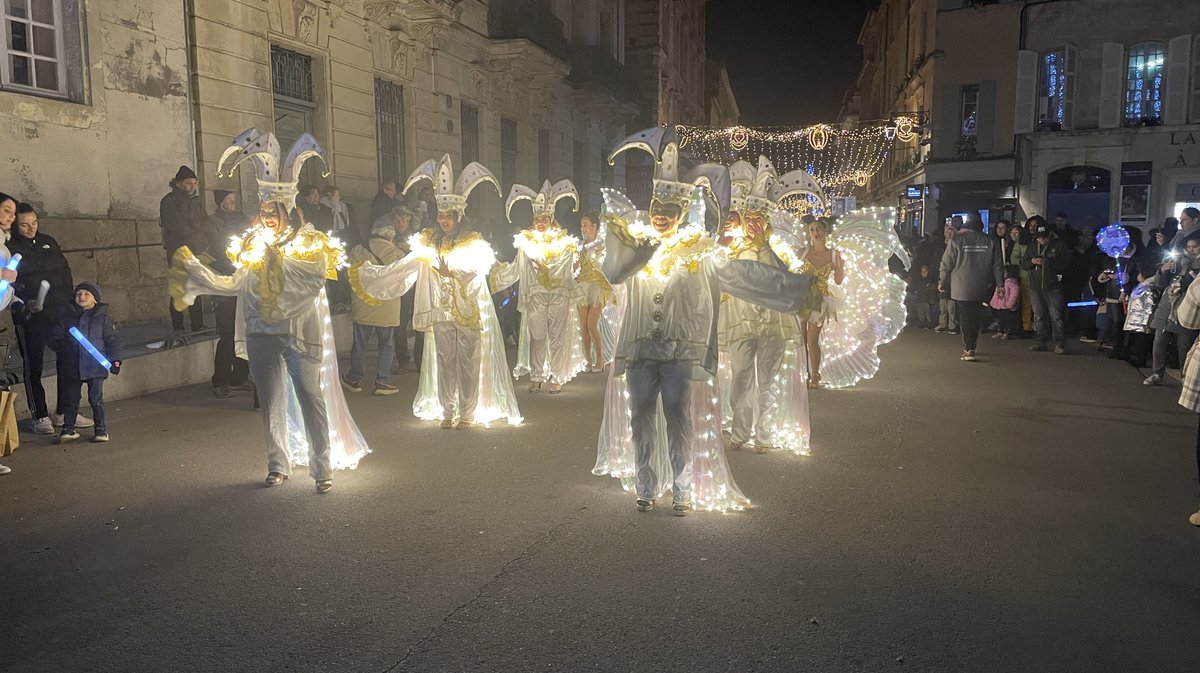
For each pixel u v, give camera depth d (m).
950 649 3.66
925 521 5.30
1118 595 4.21
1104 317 13.33
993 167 28.38
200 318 11.18
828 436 7.61
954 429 7.87
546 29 23.47
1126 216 26.84
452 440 7.40
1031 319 14.95
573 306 10.09
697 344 5.36
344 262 6.60
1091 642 3.73
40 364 7.42
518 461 6.70
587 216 10.63
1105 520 5.32
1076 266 14.88
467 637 3.76
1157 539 4.99
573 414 8.52
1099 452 7.02
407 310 11.17
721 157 42.72
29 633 3.81
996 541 4.95
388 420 8.24
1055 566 4.58
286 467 6.13
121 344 9.81
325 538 4.97
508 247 16.59
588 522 5.27
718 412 5.54
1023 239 15.17
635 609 4.04
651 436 5.48
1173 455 6.91
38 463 6.59
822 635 3.78
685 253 5.30
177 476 6.27
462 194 7.76
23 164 10.34
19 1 10.42
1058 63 27.33
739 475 6.35
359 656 3.60
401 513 5.43
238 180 13.47
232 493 5.85
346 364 11.64
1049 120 27.64
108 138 11.48
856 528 5.18
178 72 12.51
